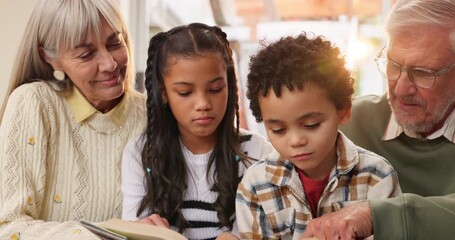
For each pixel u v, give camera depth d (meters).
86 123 1.44
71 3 1.33
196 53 1.25
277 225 1.23
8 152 1.34
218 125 1.33
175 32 1.32
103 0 1.35
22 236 1.23
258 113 1.17
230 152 1.35
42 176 1.36
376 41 2.13
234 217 1.34
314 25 2.21
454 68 1.23
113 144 1.46
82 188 1.41
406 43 1.24
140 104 1.52
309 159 1.10
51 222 1.28
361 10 2.17
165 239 1.04
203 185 1.36
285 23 2.22
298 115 1.08
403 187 1.37
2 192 1.32
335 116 1.11
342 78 1.11
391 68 1.28
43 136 1.37
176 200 1.33
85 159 1.43
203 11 2.24
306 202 1.21
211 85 1.26
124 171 1.39
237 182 1.35
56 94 1.43
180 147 1.36
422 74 1.23
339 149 1.19
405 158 1.37
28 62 1.45
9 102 1.40
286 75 1.07
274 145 1.13
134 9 2.16
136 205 1.35
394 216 1.07
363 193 1.19
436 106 1.26
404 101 1.27
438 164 1.32
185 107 1.26
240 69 2.17
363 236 1.07
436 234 1.06
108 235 1.06
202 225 1.35
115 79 1.38
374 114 1.44
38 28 1.39
